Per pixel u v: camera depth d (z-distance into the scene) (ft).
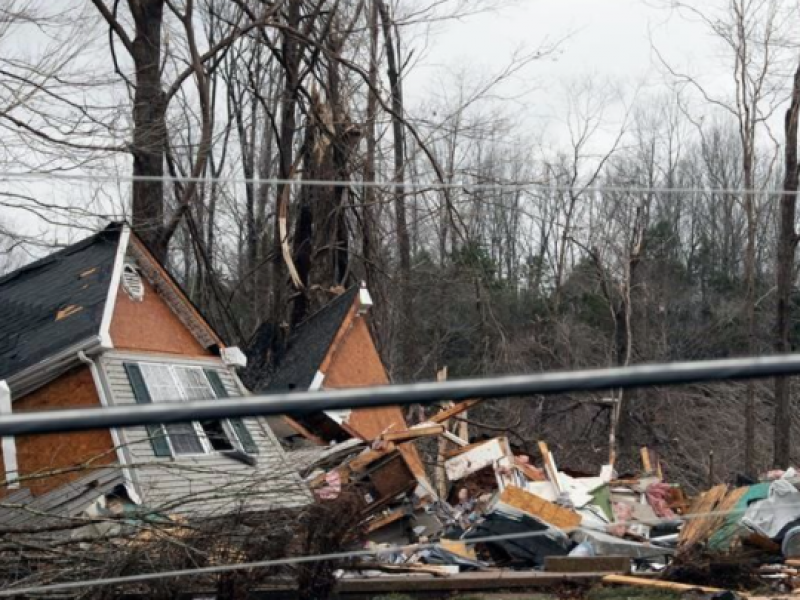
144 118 66.18
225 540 33.60
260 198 106.01
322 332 71.41
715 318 121.80
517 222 134.82
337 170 79.77
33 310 53.78
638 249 102.42
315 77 78.48
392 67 97.45
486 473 61.16
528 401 102.58
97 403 47.67
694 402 108.27
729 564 42.60
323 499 36.96
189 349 56.49
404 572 41.50
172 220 68.28
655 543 49.39
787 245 81.41
